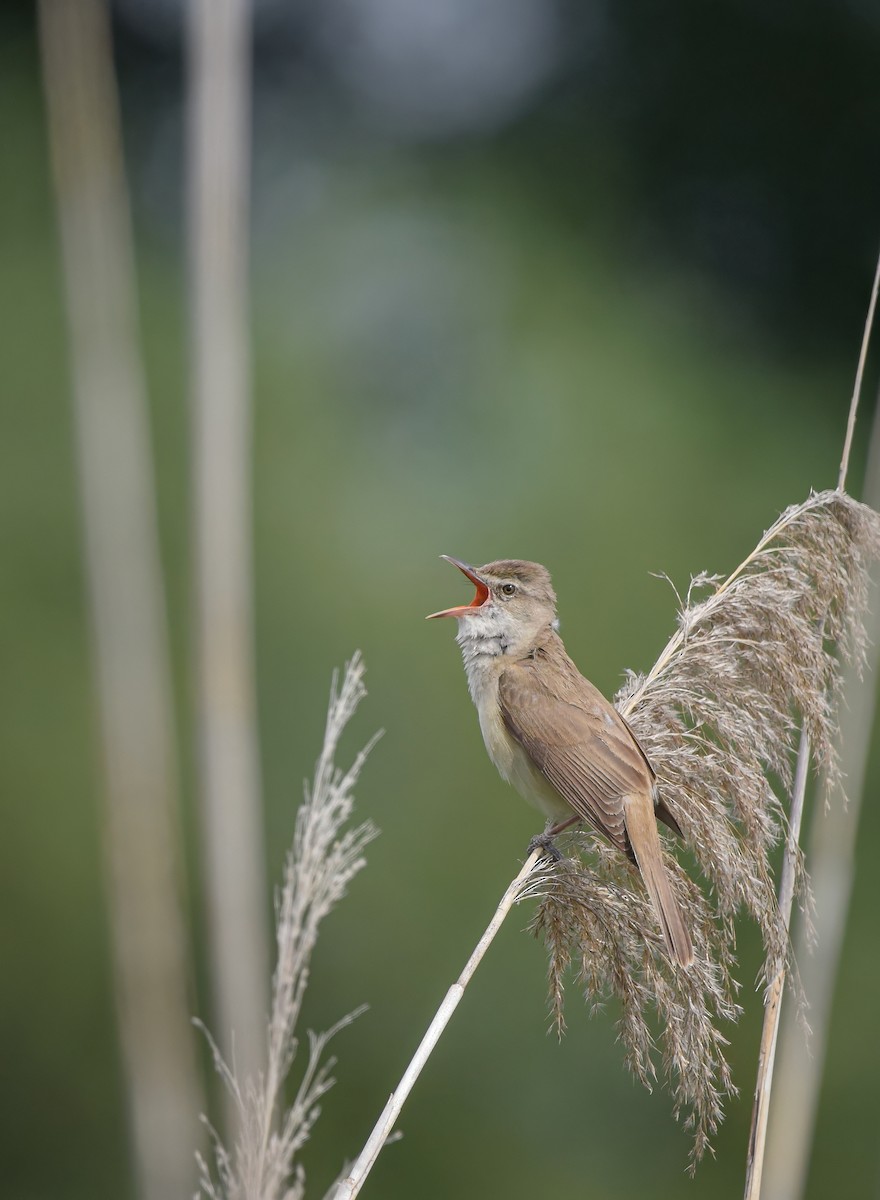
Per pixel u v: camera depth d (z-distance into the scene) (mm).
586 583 14164
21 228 15039
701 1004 5312
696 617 6023
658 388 15195
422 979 13625
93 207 6918
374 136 17969
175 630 14039
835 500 6039
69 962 13914
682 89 18922
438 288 15797
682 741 5887
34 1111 14062
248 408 6840
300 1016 13656
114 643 6641
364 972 13703
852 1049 13445
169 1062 6406
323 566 14250
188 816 13711
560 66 18781
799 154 19188
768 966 5434
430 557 14547
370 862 13734
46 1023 13992
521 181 17328
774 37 19000
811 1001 6039
